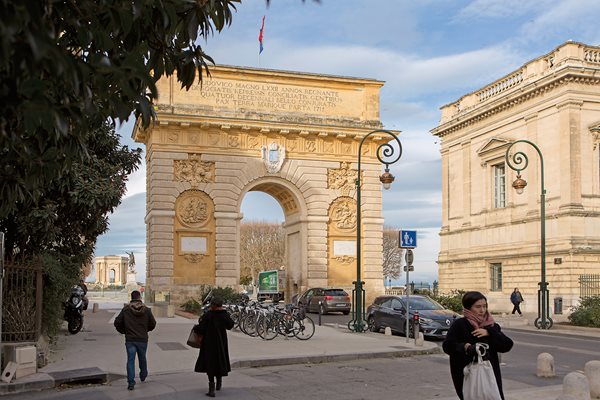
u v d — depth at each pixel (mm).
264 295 67750
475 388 7184
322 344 22484
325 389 14164
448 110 58688
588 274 42312
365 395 13445
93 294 81812
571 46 43594
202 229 45969
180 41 7340
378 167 49812
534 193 46625
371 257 48875
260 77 47719
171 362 17844
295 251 50344
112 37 6699
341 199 49094
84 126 6996
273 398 13070
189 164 46031
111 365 16781
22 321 16688
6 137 5934
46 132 6645
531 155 47031
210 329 13242
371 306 29891
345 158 49188
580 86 43562
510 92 48406
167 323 32125
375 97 49844
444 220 58531
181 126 45625
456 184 56938
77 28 5934
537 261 45875
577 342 25625
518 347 23297
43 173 7742
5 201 7789
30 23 4262
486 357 7309
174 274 45219
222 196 46312
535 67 46938
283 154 47688
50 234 18781
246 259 101875
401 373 16656
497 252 50438
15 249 21000
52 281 20016
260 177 47281
